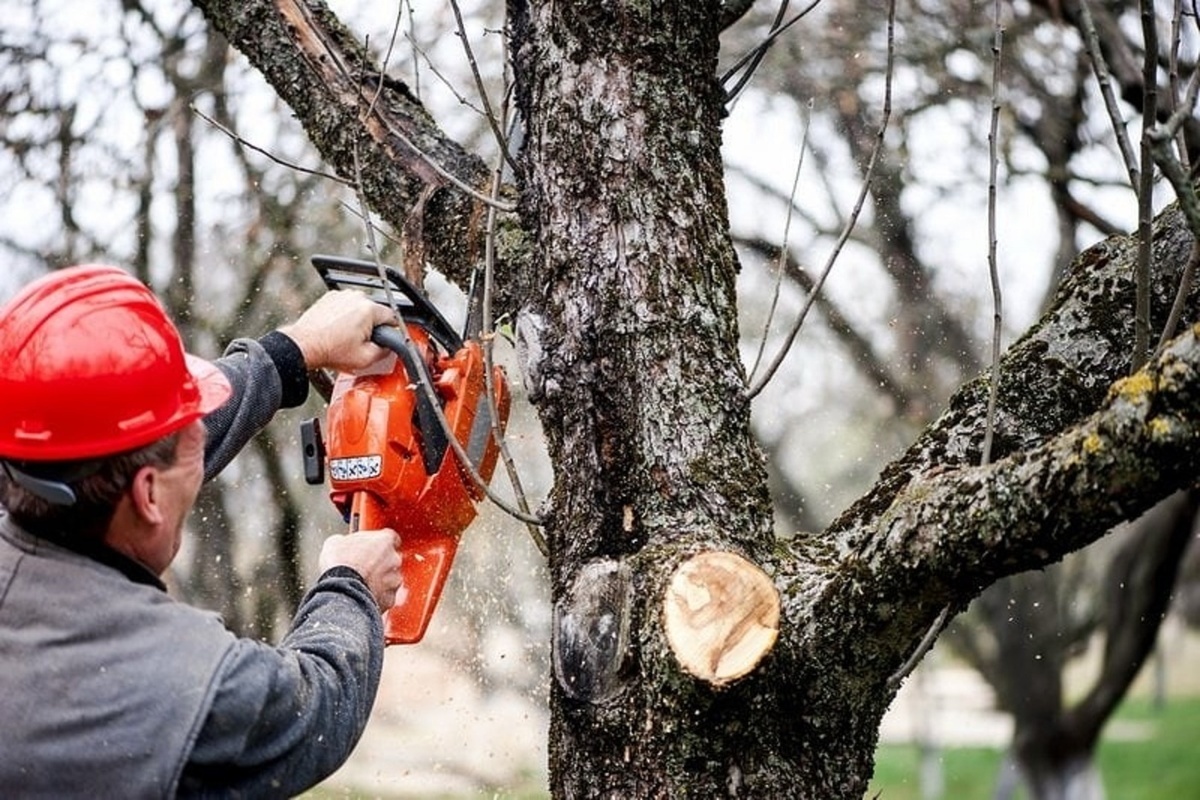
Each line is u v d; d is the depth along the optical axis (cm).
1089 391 251
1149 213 205
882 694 242
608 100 256
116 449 208
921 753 1566
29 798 202
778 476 1098
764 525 247
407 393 269
